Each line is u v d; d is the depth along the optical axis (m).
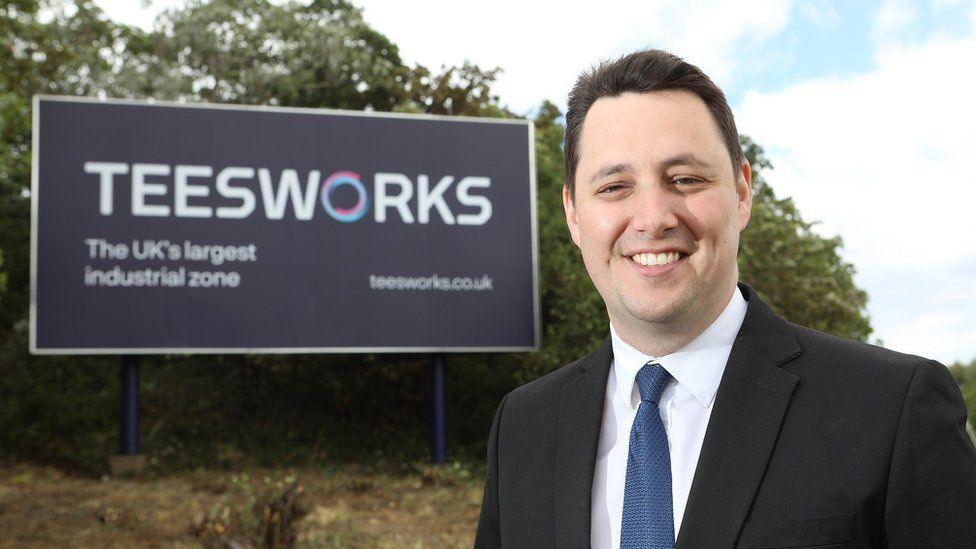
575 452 1.56
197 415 13.18
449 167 11.57
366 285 11.19
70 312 10.42
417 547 8.02
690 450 1.44
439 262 11.40
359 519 9.03
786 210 13.06
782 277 12.59
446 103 16.67
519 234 11.67
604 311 12.28
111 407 13.01
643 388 1.51
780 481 1.32
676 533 1.38
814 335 1.51
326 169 11.26
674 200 1.44
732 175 1.50
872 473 1.29
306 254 11.09
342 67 17.17
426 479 11.25
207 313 10.77
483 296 11.47
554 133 15.13
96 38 18.28
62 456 11.60
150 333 10.60
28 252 13.98
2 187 14.10
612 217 1.47
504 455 1.72
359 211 11.27
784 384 1.41
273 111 11.21
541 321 13.45
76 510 9.07
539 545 1.54
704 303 1.45
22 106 11.10
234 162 11.05
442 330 11.31
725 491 1.34
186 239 10.81
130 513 8.95
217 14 17.28
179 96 16.89
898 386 1.35
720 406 1.42
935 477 1.28
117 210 10.68
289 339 10.92
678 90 1.48
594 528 1.49
